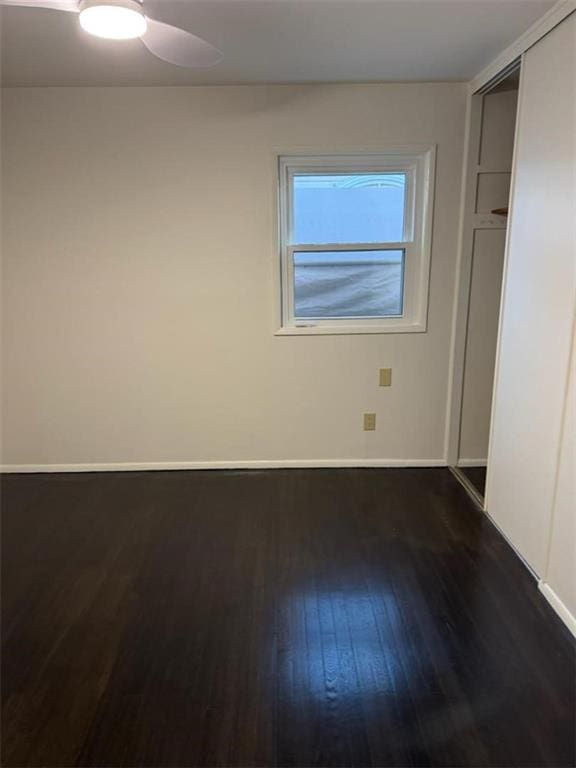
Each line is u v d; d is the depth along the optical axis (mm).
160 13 1922
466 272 3020
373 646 1807
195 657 1772
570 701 1579
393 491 3004
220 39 2152
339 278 3123
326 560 2324
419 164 2936
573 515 1867
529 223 2172
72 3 1503
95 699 1610
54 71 2523
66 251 2996
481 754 1417
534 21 2012
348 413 3266
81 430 3285
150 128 2828
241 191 2918
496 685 1639
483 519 2668
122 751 1443
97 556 2387
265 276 3041
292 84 2764
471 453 3324
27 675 1704
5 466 3328
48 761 1418
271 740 1466
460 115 2822
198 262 3021
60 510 2828
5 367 3176
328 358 3176
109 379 3203
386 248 3070
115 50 2262
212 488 3080
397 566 2271
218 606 2031
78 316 3098
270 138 2850
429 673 1688
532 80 2113
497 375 2525
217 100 2799
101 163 2875
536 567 2156
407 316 3176
